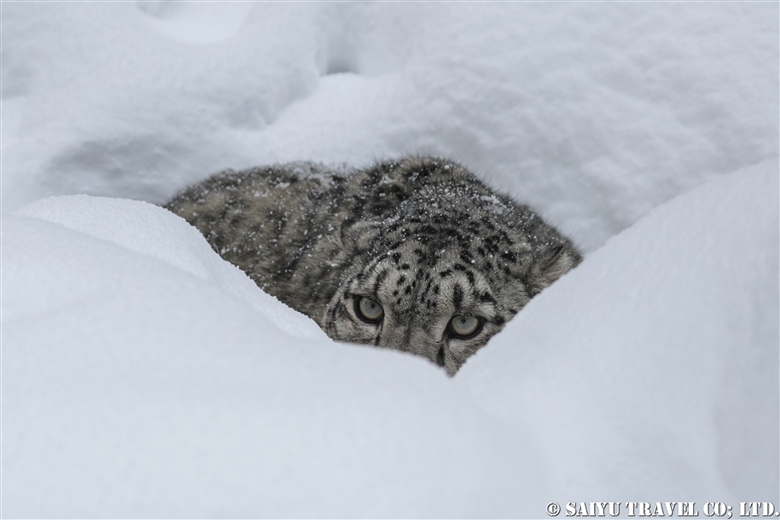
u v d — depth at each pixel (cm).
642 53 594
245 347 165
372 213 493
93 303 176
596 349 174
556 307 201
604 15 611
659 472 151
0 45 651
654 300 178
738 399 157
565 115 597
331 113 654
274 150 643
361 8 679
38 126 626
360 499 128
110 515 127
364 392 148
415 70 639
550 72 605
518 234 450
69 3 650
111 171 625
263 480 129
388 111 639
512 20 621
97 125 616
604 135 588
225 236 530
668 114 577
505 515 133
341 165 618
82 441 138
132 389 147
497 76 611
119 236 241
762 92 557
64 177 616
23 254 198
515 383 176
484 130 614
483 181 566
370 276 407
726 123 557
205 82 638
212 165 639
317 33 671
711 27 590
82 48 639
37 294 187
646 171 573
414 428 140
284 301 484
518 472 142
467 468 135
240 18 702
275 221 530
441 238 413
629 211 573
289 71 654
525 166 607
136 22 657
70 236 212
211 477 130
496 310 400
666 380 162
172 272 196
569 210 596
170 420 139
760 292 165
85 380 152
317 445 134
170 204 579
